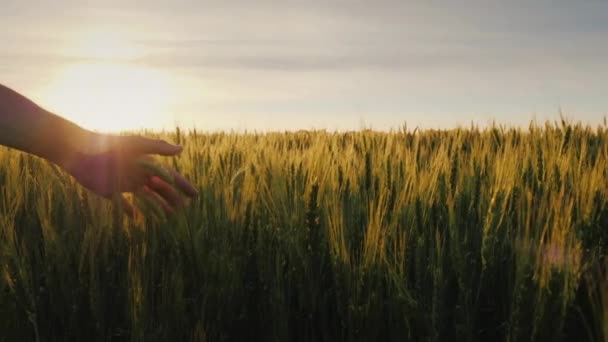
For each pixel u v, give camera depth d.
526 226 2.14
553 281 1.86
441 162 2.90
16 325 2.07
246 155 3.47
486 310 2.12
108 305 2.17
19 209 2.58
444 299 2.11
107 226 2.27
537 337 1.86
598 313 1.89
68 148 1.90
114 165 1.96
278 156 3.16
